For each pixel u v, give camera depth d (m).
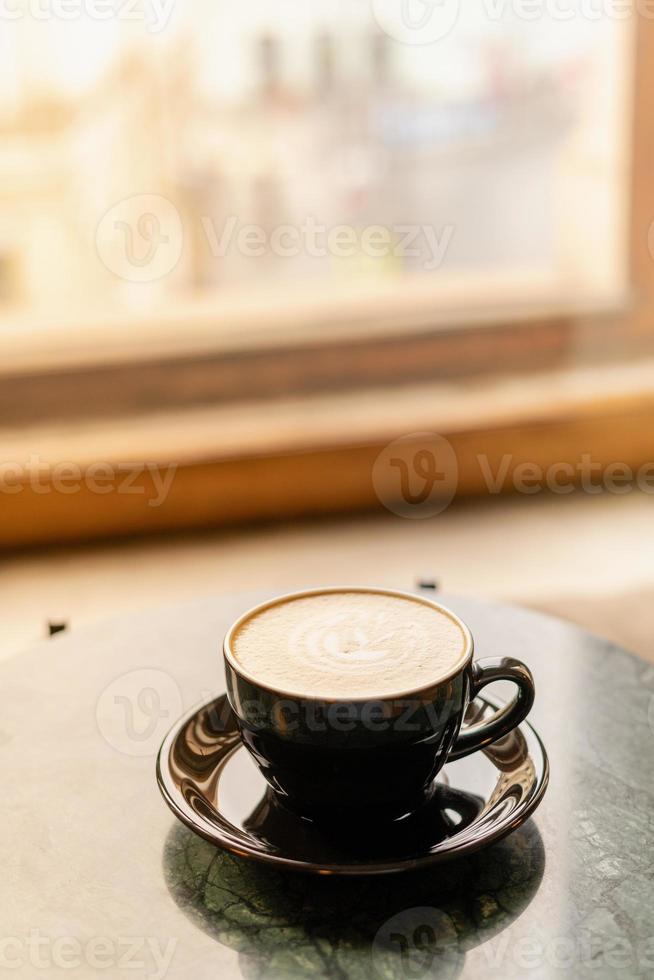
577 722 0.60
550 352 1.76
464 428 1.71
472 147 1.67
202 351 1.69
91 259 1.62
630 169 1.69
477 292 1.74
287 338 1.71
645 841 0.50
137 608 1.41
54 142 1.55
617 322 1.76
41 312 1.63
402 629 0.54
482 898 0.47
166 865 0.49
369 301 1.72
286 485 1.68
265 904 0.46
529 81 1.65
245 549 1.58
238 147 1.62
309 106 1.62
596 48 1.65
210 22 1.55
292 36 1.58
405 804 0.50
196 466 1.63
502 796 0.51
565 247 1.74
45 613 1.41
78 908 0.46
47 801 0.54
